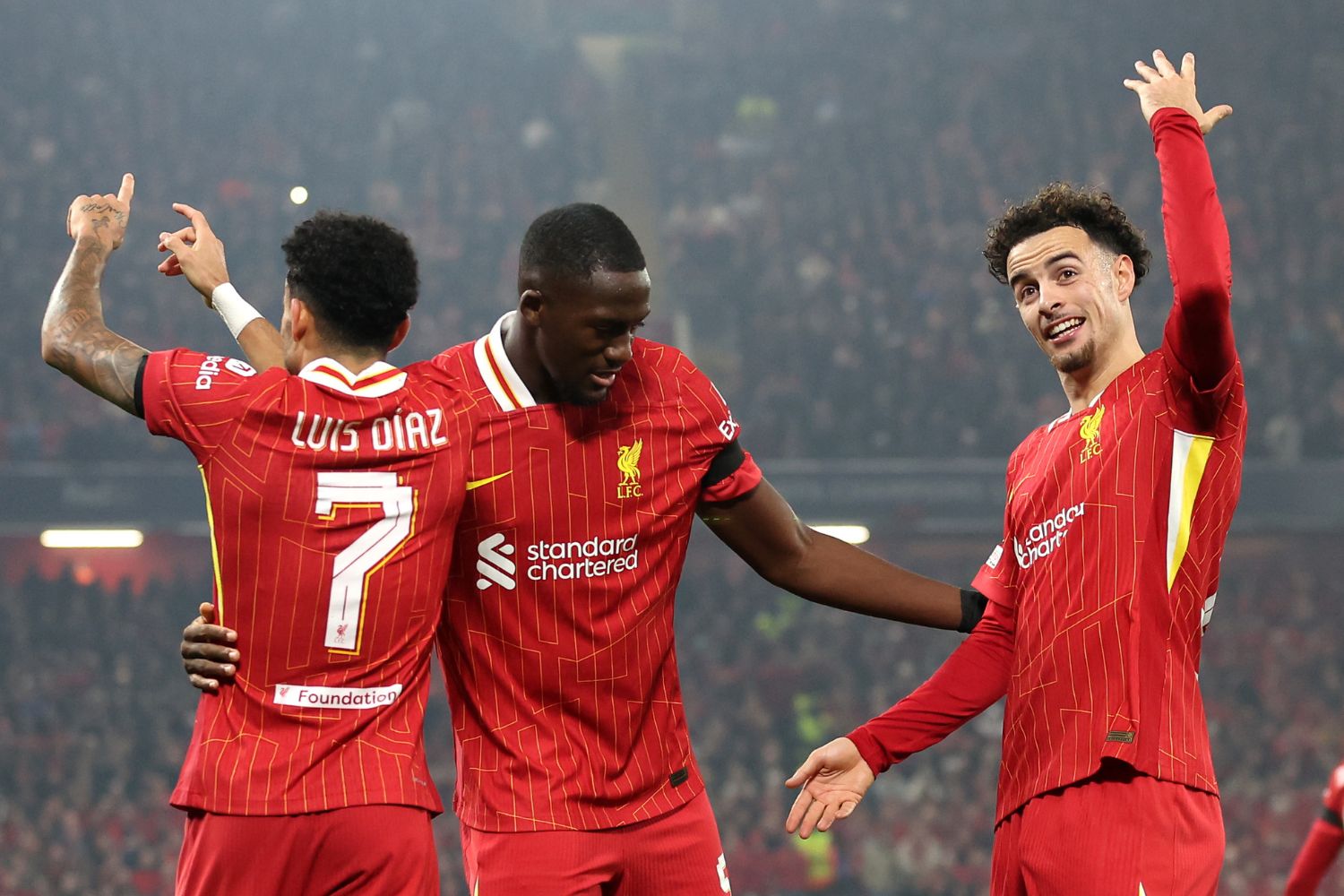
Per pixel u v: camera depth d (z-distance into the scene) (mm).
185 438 8734
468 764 9695
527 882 9422
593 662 9633
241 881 8469
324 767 8523
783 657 56781
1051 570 9539
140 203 75312
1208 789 9070
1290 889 10680
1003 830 9703
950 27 94812
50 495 59000
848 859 45656
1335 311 69875
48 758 50469
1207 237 9008
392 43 90250
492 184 81750
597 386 9242
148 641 56469
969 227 79250
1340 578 63812
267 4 89625
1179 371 9227
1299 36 89688
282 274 73812
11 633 56062
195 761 8609
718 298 75688
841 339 71062
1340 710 54500
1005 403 65875
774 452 64688
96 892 44594
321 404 8758
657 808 9789
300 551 8617
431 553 8922
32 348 65562
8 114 79062
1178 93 9609
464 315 73500
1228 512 9312
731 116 89062
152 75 84438
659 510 9789
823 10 97875
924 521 62656
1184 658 9211
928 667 56594
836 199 82250
